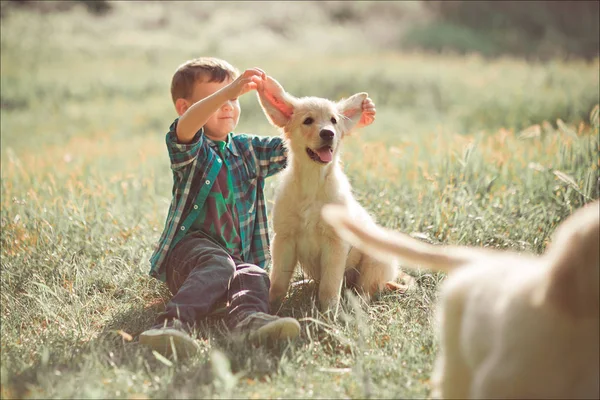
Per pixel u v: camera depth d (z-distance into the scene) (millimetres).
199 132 3850
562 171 5395
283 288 4059
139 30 30750
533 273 1972
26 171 7609
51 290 4062
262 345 3266
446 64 21734
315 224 3965
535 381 1894
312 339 3404
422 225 4891
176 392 2719
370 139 10945
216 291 3535
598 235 1762
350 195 4219
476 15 35750
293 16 33969
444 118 14180
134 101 18516
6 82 19609
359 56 25047
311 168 4004
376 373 2936
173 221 3891
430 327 3379
